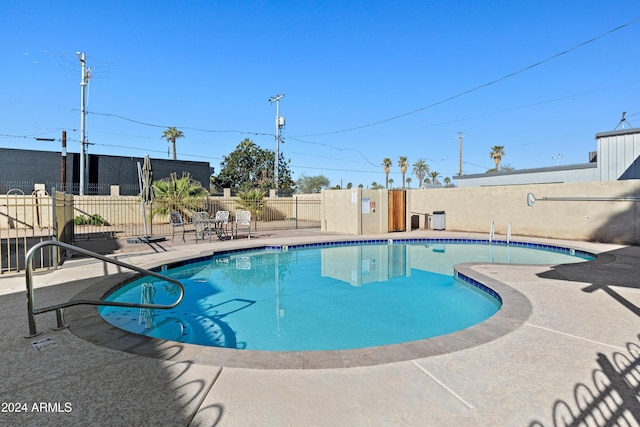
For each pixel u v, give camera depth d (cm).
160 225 1716
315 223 2003
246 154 3372
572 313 375
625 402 207
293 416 194
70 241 981
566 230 1123
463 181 2002
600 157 1279
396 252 1026
